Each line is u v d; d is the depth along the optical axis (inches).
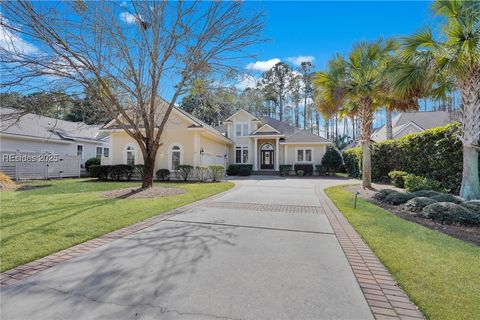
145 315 93.3
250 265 136.6
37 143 751.7
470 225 212.8
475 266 131.6
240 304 100.8
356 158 790.5
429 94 342.3
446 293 106.7
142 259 143.3
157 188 410.0
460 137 299.9
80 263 137.6
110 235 185.8
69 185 518.6
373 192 409.4
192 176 664.4
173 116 720.3
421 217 241.6
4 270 128.2
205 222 226.7
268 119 1167.6
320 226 216.5
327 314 94.7
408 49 306.2
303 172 937.5
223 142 965.8
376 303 101.6
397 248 157.5
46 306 98.4
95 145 981.8
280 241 176.4
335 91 435.5
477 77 284.7
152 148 408.5
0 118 324.8
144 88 391.5
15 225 203.2
